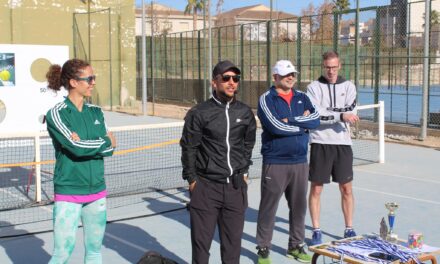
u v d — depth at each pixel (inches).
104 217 181.5
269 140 223.6
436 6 1242.0
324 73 249.9
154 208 327.0
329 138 240.5
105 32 1229.1
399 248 188.7
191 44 1243.8
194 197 188.7
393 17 724.0
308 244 253.4
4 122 439.8
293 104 223.6
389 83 979.3
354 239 200.4
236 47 1000.9
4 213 320.8
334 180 245.4
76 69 174.4
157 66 1307.8
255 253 244.1
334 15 733.3
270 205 223.0
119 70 1248.8
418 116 920.3
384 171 447.2
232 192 188.7
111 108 1160.8
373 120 717.9
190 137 186.4
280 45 1007.0
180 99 1209.4
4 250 252.2
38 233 278.2
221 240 194.7
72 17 1192.2
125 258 239.1
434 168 461.4
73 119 172.4
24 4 1143.6
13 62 439.5
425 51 628.1
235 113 187.6
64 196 172.7
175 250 249.6
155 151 563.5
